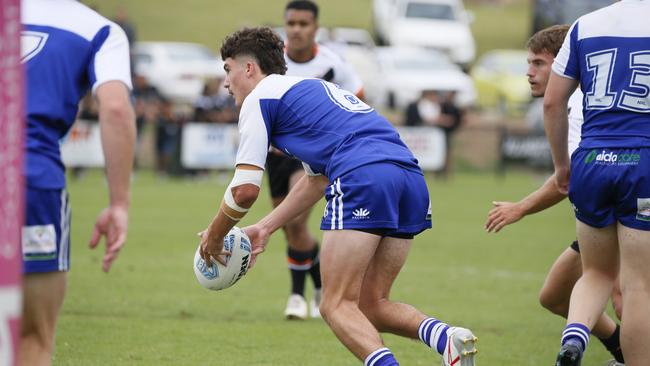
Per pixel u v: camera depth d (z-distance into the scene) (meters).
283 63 19.23
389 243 18.36
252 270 37.84
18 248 11.49
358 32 122.38
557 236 50.50
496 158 88.44
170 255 40.06
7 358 11.46
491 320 29.00
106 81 14.46
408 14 131.12
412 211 18.02
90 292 31.38
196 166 76.44
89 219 51.00
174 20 156.12
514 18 174.25
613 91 18.06
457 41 127.94
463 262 40.97
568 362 17.98
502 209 20.77
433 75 107.25
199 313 28.66
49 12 14.62
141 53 109.19
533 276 37.59
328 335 26.03
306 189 19.03
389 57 109.88
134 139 14.63
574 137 20.72
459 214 59.28
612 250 18.81
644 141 17.80
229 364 22.33
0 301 11.40
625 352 18.19
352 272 17.41
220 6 164.88
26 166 13.95
